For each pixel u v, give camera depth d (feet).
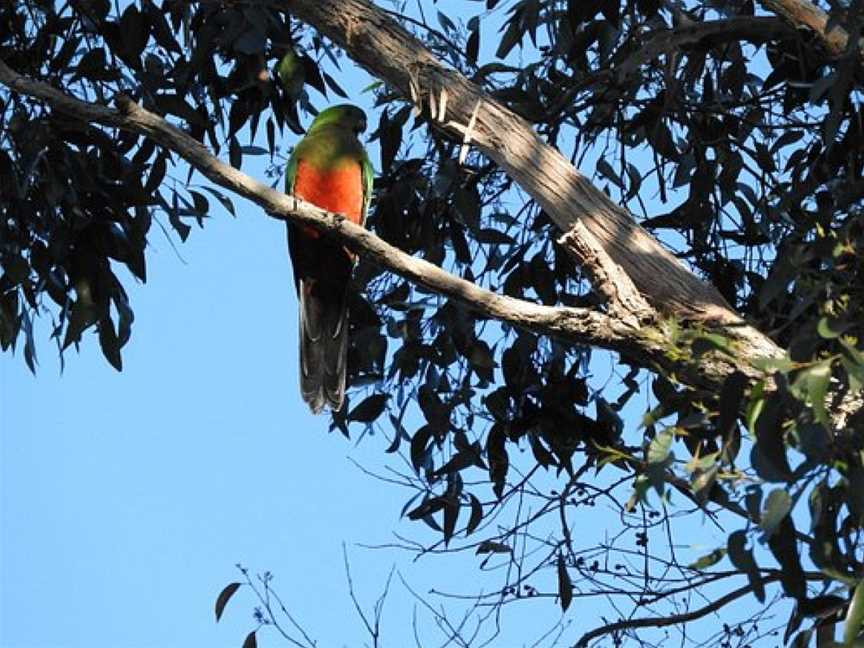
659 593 31.96
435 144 36.83
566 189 29.68
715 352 25.16
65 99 28.60
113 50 34.35
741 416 23.39
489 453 35.42
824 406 19.39
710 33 31.96
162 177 34.53
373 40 31.63
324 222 27.50
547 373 36.29
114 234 34.37
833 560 20.51
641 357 26.78
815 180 33.12
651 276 28.32
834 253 22.45
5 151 34.17
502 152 30.48
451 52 36.58
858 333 22.61
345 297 34.63
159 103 34.01
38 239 35.19
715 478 20.89
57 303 35.76
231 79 34.27
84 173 33.91
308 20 32.22
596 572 32.78
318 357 34.45
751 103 35.91
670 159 35.96
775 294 22.98
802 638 22.07
